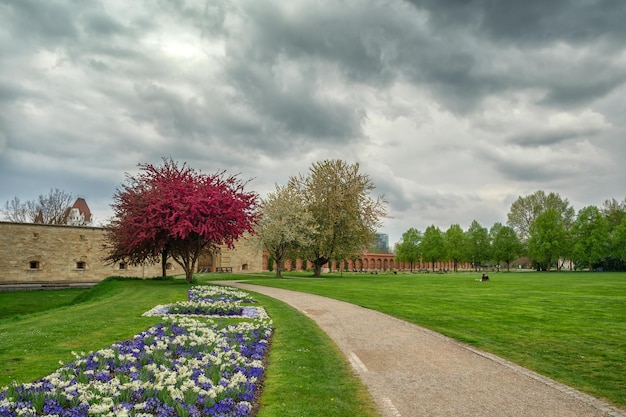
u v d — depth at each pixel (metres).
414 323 14.04
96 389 6.27
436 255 87.81
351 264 107.06
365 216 52.09
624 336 11.62
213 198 28.80
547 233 81.00
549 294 24.75
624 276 53.44
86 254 51.47
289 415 5.98
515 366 8.62
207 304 17.06
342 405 6.38
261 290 27.09
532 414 6.02
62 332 11.51
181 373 7.43
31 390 6.11
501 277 52.31
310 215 49.62
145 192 30.66
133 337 11.05
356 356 9.55
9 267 46.34
